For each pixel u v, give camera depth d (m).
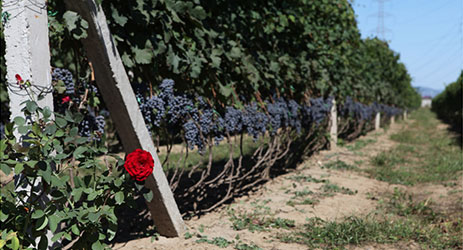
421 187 6.39
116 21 2.73
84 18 2.42
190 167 7.14
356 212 4.69
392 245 3.69
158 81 3.43
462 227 4.25
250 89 4.66
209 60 3.74
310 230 3.91
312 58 6.48
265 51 5.11
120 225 3.87
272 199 5.04
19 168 1.85
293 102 5.95
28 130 2.02
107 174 2.37
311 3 6.35
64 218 2.06
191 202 4.61
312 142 8.07
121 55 2.88
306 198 5.17
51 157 1.99
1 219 1.88
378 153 9.67
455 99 24.77
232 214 4.30
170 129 3.55
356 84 11.20
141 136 2.93
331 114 9.38
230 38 4.28
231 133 4.56
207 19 3.89
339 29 8.09
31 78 2.05
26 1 2.03
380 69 16.56
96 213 2.20
